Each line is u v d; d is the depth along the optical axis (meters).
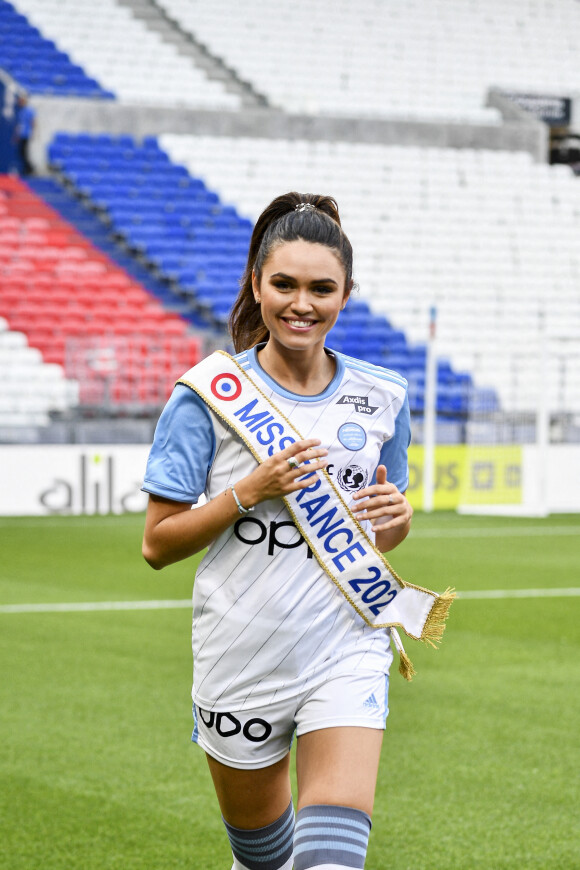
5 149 21.64
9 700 5.51
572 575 10.32
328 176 22.75
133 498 16.27
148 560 2.49
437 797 4.12
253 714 2.43
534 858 3.53
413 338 20.23
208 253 20.73
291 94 24.50
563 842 3.68
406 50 26.39
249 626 2.41
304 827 2.22
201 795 4.12
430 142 24.22
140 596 8.90
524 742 4.86
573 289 21.97
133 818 3.87
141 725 5.07
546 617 8.09
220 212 21.56
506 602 8.74
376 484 2.46
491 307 21.08
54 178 21.55
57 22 24.19
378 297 20.83
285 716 2.43
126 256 20.41
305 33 25.73
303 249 2.34
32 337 18.17
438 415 19.33
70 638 7.14
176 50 24.52
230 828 2.61
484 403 19.48
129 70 23.67
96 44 24.00
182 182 21.86
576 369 20.28
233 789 2.52
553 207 23.50
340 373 2.49
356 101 24.81
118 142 22.09
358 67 25.59
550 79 26.98
